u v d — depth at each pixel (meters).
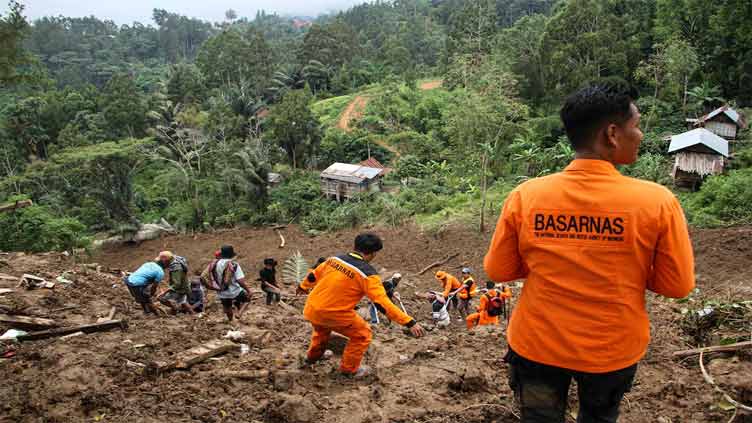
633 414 3.98
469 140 24.52
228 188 34.25
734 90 35.84
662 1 40.06
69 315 7.91
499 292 9.71
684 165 22.17
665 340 5.79
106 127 62.62
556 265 2.05
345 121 62.22
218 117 51.38
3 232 20.98
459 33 66.12
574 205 2.03
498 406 4.12
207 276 8.47
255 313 8.83
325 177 34.69
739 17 33.69
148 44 150.25
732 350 4.73
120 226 30.22
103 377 4.74
